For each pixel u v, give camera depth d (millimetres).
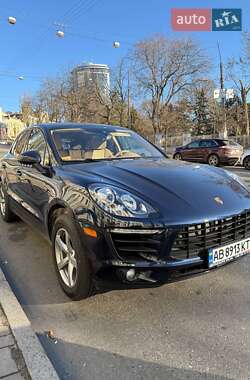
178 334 2629
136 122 48938
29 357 2258
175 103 45219
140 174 3148
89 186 2826
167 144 39312
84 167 3398
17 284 3479
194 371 2242
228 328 2684
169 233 2588
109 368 2287
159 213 2627
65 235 3049
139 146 4395
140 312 2930
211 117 54219
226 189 3113
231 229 2869
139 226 2553
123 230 2561
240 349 2441
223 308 2961
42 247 4480
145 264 2574
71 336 2631
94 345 2523
